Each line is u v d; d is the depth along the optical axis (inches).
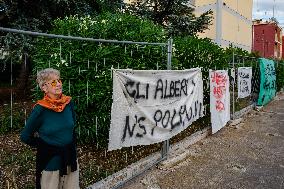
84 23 211.6
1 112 222.8
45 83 109.4
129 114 171.2
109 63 205.0
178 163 217.6
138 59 211.8
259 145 274.8
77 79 205.2
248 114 432.1
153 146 235.9
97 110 208.8
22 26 372.5
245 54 518.9
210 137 295.9
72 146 115.9
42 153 110.2
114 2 459.5
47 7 406.9
